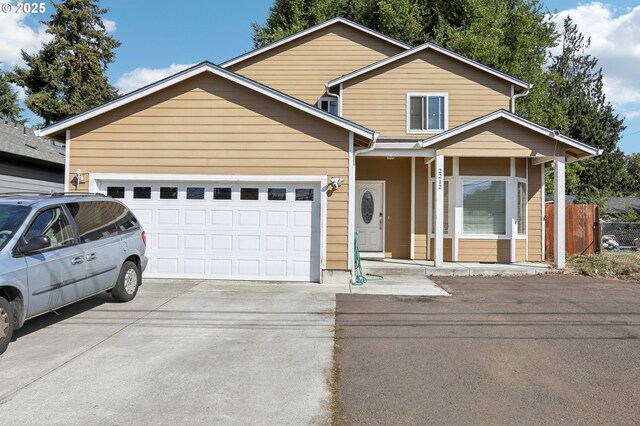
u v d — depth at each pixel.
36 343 5.61
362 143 10.59
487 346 5.53
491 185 12.38
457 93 14.11
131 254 7.79
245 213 9.91
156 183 10.02
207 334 6.02
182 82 9.93
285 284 9.54
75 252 6.33
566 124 28.47
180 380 4.50
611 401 4.04
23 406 3.94
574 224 14.02
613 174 40.47
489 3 23.80
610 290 8.93
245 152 9.87
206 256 9.92
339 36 15.66
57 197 6.65
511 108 14.07
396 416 3.79
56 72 29.72
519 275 10.98
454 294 8.55
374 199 13.80
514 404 3.99
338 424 3.66
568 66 46.56
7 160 12.19
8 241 5.41
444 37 22.20
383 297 8.25
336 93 14.53
